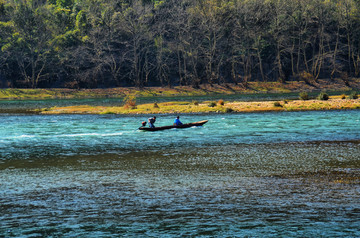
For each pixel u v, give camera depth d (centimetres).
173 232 1521
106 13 12212
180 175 2314
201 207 1770
